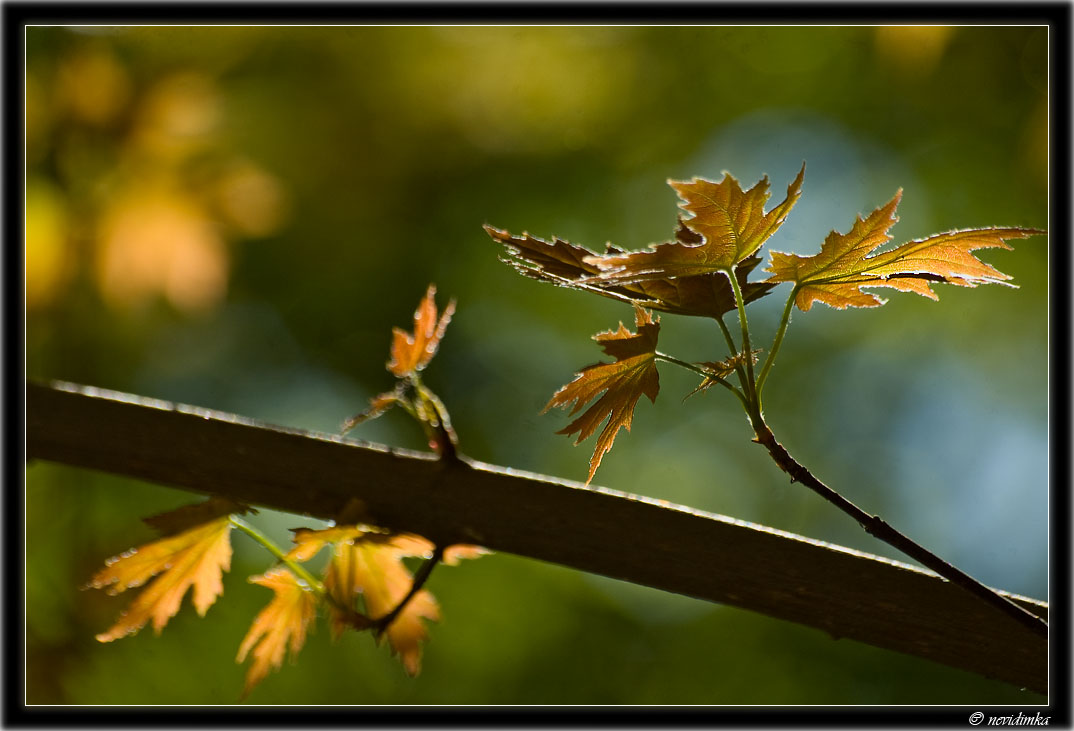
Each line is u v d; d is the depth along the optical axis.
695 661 3.72
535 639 3.69
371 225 4.36
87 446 1.28
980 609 1.10
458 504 1.22
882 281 1.08
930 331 4.62
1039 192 4.02
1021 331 4.40
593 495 1.21
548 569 3.77
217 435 1.27
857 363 4.70
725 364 1.07
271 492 1.26
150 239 2.88
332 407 4.30
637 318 1.13
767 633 3.77
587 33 4.09
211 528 1.29
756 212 1.02
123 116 2.79
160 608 1.31
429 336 1.27
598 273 1.16
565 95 4.25
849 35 4.14
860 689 3.63
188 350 4.01
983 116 4.06
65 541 2.74
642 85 4.34
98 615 2.65
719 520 1.18
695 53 4.27
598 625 3.77
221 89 3.65
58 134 2.75
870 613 1.12
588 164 4.46
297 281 4.34
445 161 4.35
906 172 4.38
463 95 4.21
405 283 4.48
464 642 3.58
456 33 4.05
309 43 4.04
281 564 1.31
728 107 4.46
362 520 1.22
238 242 4.09
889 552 4.29
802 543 1.16
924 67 3.32
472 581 3.66
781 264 1.06
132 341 3.62
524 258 1.16
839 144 4.46
